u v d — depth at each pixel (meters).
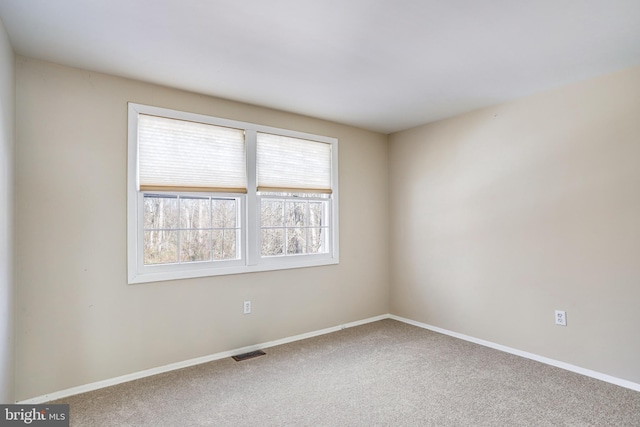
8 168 2.12
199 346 3.08
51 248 2.46
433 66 2.60
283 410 2.30
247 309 3.37
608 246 2.72
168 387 2.62
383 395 2.49
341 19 1.98
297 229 3.84
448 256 3.87
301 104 3.43
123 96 2.76
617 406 2.32
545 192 3.08
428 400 2.42
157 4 1.82
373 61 2.52
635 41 2.25
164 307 2.92
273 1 1.80
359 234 4.29
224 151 3.27
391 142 4.55
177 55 2.40
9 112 2.15
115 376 2.69
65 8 1.85
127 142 2.77
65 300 2.50
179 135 3.04
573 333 2.90
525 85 2.97
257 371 2.90
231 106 3.31
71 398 2.46
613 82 2.71
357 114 3.75
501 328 3.38
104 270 2.66
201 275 3.10
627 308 2.62
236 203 3.38
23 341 2.35
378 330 4.02
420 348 3.43
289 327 3.65
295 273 3.71
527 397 2.45
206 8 1.87
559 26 2.07
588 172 2.83
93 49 2.31
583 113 2.86
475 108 3.56
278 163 3.63
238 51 2.35
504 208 3.37
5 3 1.80
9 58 2.14
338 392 2.54
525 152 3.22
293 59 2.47
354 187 4.25
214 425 2.13
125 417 2.22
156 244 2.96
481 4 1.85
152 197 2.96
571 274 2.92
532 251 3.16
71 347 2.52
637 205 2.59
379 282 4.48
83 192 2.58
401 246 4.41
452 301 3.83
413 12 1.92
